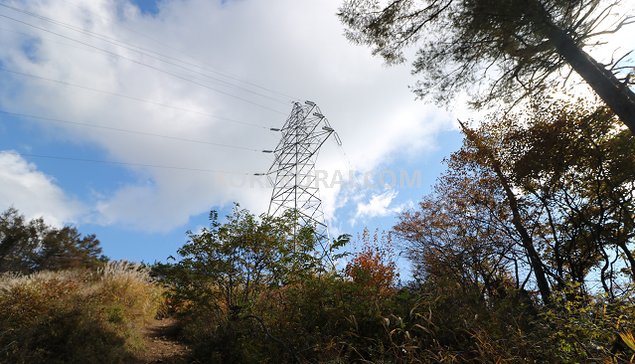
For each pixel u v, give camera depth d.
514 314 5.27
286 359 4.35
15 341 4.93
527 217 10.12
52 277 8.00
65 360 5.09
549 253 10.04
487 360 3.64
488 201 10.98
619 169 8.98
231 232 7.07
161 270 7.00
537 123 9.59
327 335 4.60
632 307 3.76
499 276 10.68
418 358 3.89
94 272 10.12
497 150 10.64
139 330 7.75
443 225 12.57
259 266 7.00
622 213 9.09
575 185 9.61
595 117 8.92
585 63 6.36
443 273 11.80
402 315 4.80
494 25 6.92
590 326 3.74
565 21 6.84
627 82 5.91
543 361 3.70
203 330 5.88
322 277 6.02
